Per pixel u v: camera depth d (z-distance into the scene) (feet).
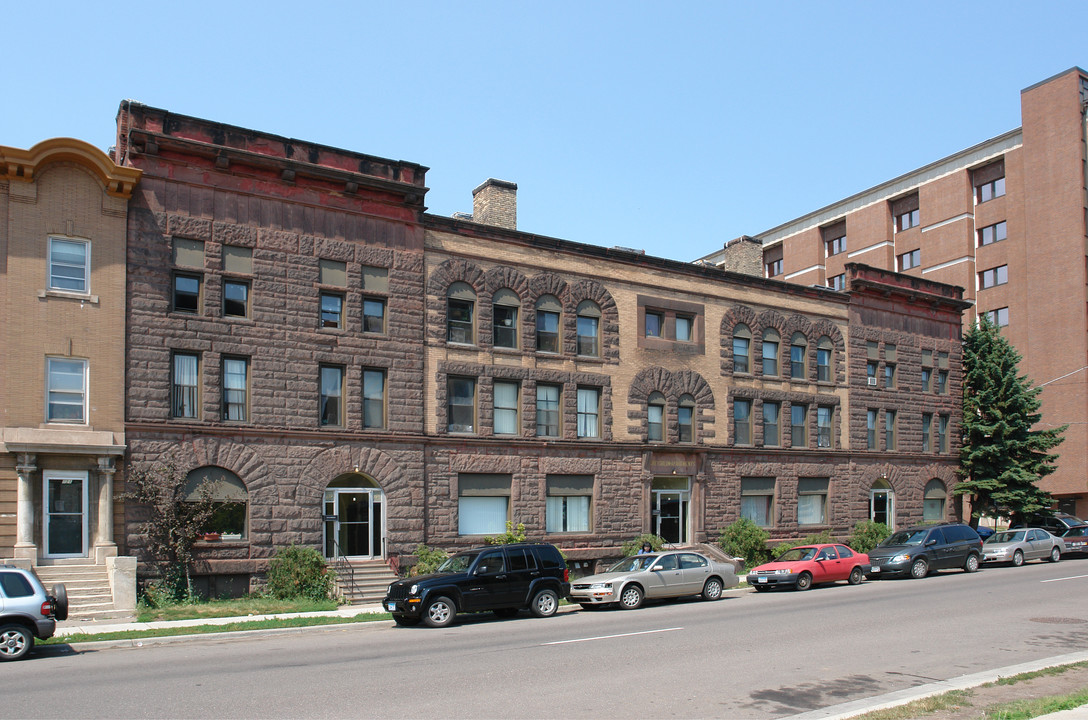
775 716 37.04
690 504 121.49
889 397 146.72
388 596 73.97
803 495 134.41
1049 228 195.42
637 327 118.93
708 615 72.64
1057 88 196.65
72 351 81.51
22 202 80.89
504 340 108.06
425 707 38.75
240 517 88.63
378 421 98.02
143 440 83.76
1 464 77.46
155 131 86.99
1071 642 55.42
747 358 130.72
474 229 106.22
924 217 226.79
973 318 209.15
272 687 43.55
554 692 41.73
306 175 94.43
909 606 74.49
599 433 114.11
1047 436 156.46
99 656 56.85
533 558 78.28
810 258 256.73
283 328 92.17
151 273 85.87
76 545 80.07
